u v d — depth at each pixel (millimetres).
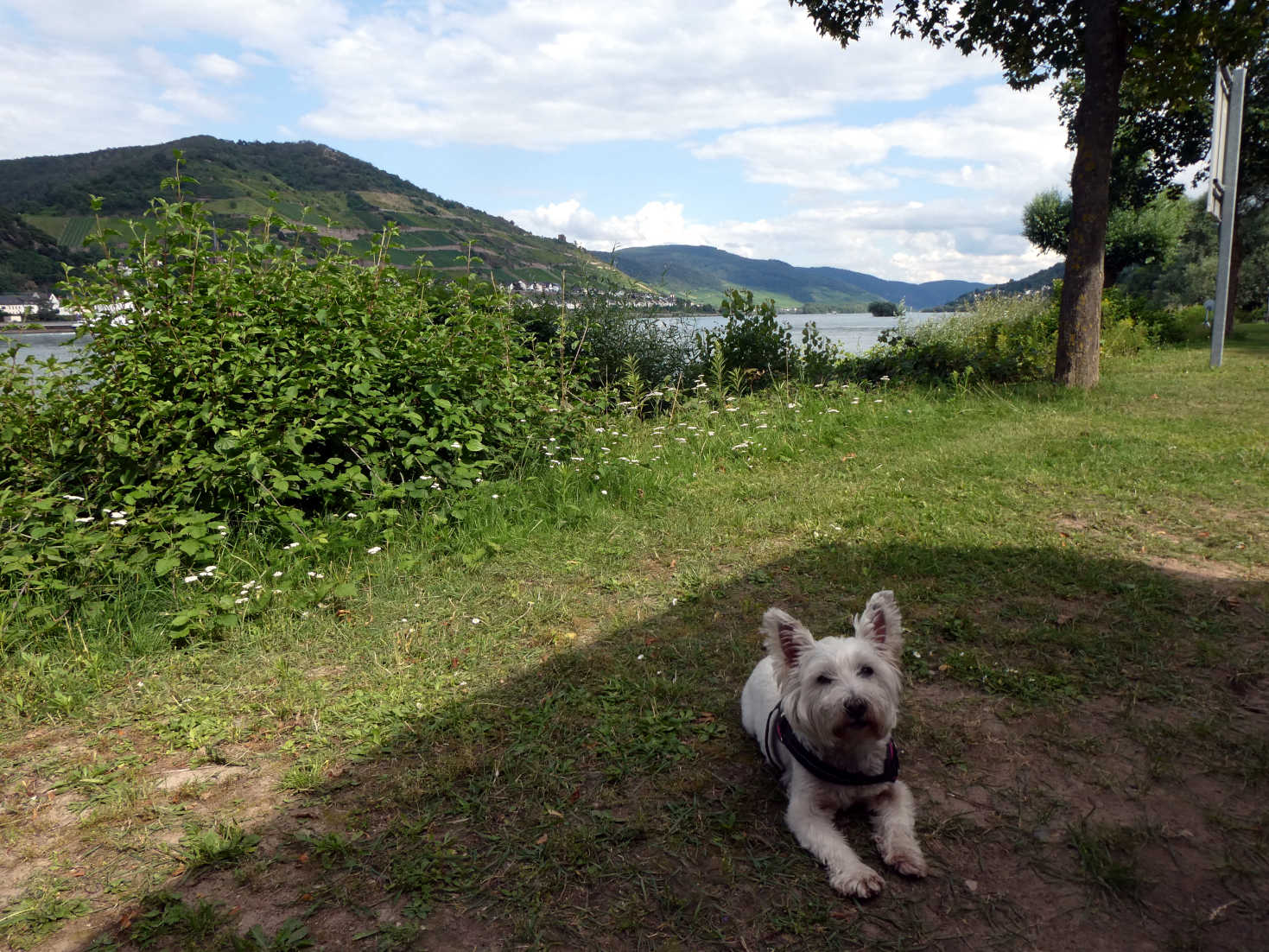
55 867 2945
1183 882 2627
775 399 12516
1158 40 12820
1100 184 13750
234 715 4070
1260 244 52188
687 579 5836
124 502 5855
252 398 6754
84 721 4051
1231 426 10516
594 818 3102
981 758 3430
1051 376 15852
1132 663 4211
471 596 5602
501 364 8438
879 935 2455
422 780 3398
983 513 6973
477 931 2535
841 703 2787
